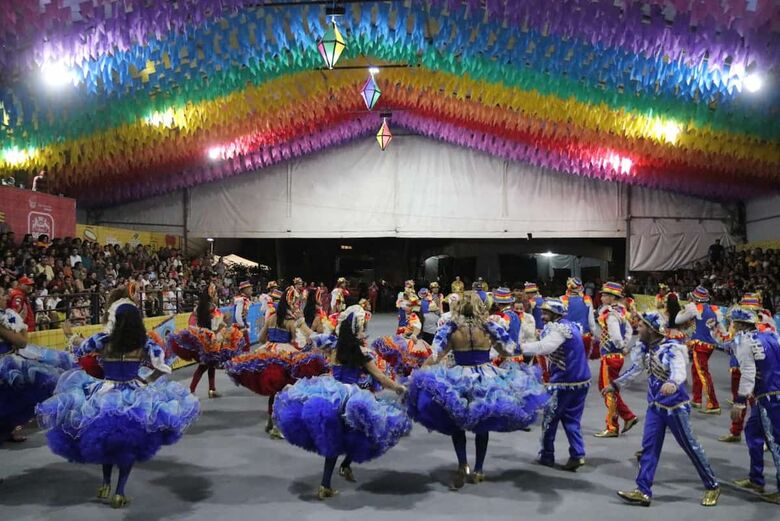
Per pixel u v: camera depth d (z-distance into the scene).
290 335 8.34
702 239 26.23
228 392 11.43
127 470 5.56
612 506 5.61
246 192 26.77
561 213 26.33
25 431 8.28
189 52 14.01
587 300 9.91
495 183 26.44
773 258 21.22
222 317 11.11
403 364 10.45
